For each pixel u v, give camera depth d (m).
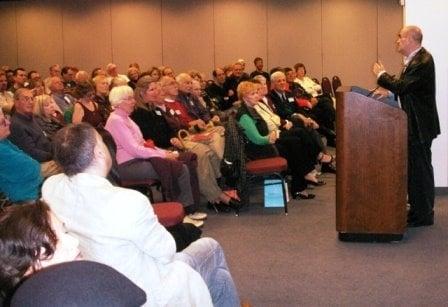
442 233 4.30
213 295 2.46
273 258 3.85
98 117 5.35
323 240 4.22
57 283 1.10
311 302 3.12
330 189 5.94
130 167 4.43
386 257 3.80
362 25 12.02
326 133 7.84
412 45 4.35
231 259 3.85
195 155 4.84
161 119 5.17
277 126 5.85
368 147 4.02
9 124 3.84
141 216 2.00
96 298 1.09
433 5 5.33
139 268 2.03
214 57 12.53
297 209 5.16
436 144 5.50
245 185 5.05
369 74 12.08
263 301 3.15
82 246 2.01
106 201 1.99
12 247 1.36
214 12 12.45
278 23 12.28
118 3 12.72
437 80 5.40
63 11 12.93
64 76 8.88
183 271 2.12
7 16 13.15
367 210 4.09
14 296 1.14
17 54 13.17
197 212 4.88
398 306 3.04
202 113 6.25
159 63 12.71
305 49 12.26
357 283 3.37
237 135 4.99
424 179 4.43
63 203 2.03
